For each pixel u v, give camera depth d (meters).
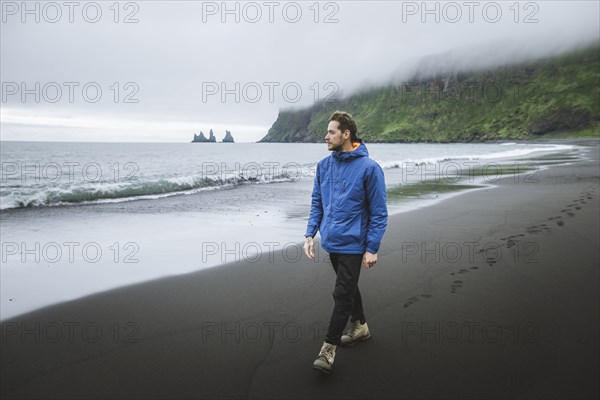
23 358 3.00
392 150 72.56
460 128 175.75
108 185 12.91
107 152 63.03
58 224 8.16
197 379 2.74
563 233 6.57
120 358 3.01
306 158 48.03
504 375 2.70
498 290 4.25
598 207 8.80
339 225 2.98
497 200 10.79
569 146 62.84
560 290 4.16
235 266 5.42
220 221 8.69
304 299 4.22
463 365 2.85
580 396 2.44
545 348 3.03
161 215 9.38
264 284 4.69
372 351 3.09
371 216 2.96
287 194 13.47
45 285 4.64
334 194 3.05
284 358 3.03
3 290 4.47
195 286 4.62
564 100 161.50
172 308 3.98
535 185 13.91
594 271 4.71
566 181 14.80
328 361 2.78
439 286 4.45
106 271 5.18
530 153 42.94
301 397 2.54
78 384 2.67
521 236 6.53
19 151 60.28
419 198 11.61
